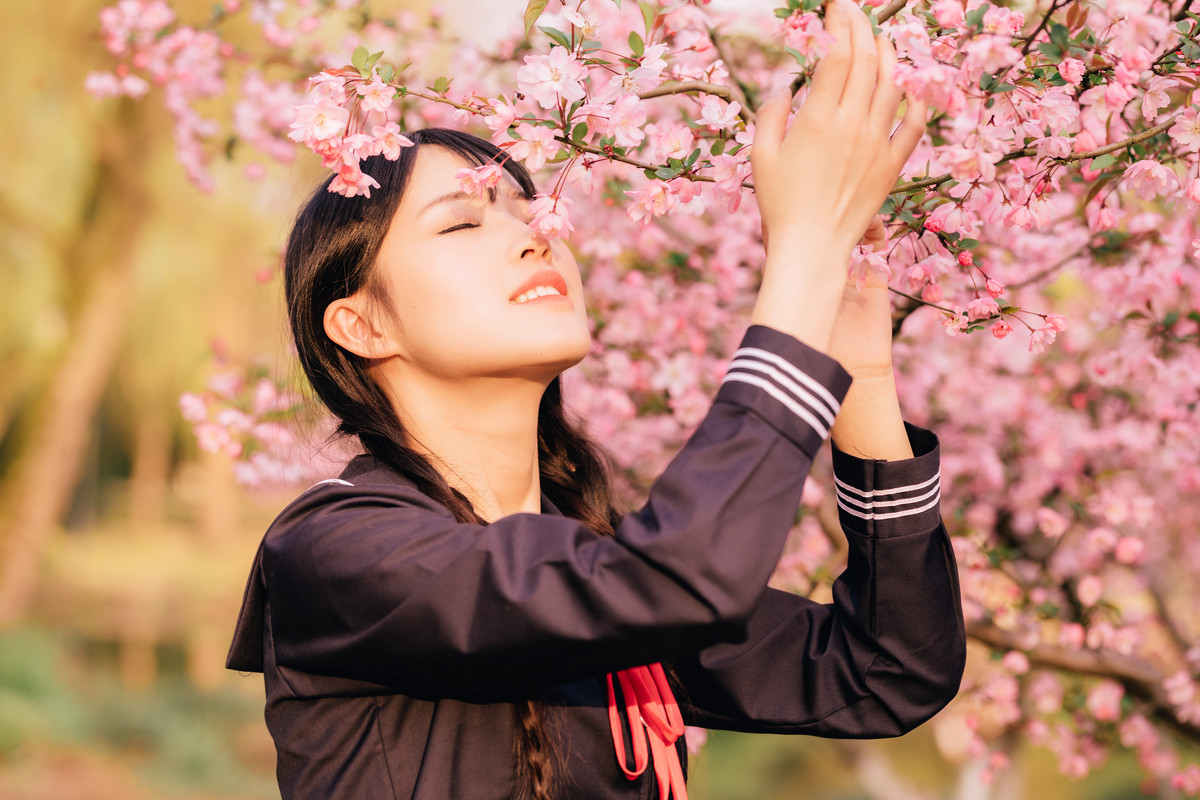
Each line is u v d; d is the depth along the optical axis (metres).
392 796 1.10
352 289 1.29
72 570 17.72
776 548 0.90
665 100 2.35
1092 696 3.05
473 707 1.13
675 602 0.88
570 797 1.16
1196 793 2.96
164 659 13.14
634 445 3.21
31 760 8.75
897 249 1.42
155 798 8.67
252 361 3.25
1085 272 2.46
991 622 2.83
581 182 1.22
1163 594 3.71
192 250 12.02
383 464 1.26
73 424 13.15
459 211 1.25
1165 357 2.46
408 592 0.98
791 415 0.94
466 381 1.26
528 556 0.95
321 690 1.11
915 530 1.24
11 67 9.66
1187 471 3.16
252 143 3.34
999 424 3.39
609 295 3.00
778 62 2.50
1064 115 1.13
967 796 4.07
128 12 3.21
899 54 1.12
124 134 11.10
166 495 24.69
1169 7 1.32
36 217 11.75
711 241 3.00
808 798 9.05
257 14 3.28
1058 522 2.90
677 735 1.24
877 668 1.28
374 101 1.16
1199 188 1.25
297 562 1.07
